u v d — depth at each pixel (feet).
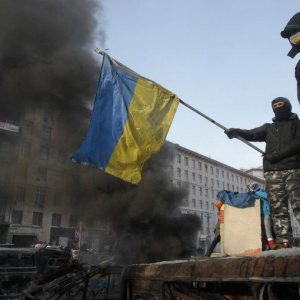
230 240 10.10
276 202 9.78
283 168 9.84
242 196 10.36
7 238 110.83
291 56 9.14
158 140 14.38
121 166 13.93
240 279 6.22
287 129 10.05
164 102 14.82
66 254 35.06
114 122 14.61
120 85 15.15
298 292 5.75
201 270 7.18
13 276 28.43
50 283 21.40
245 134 11.25
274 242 9.77
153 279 8.62
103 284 21.77
